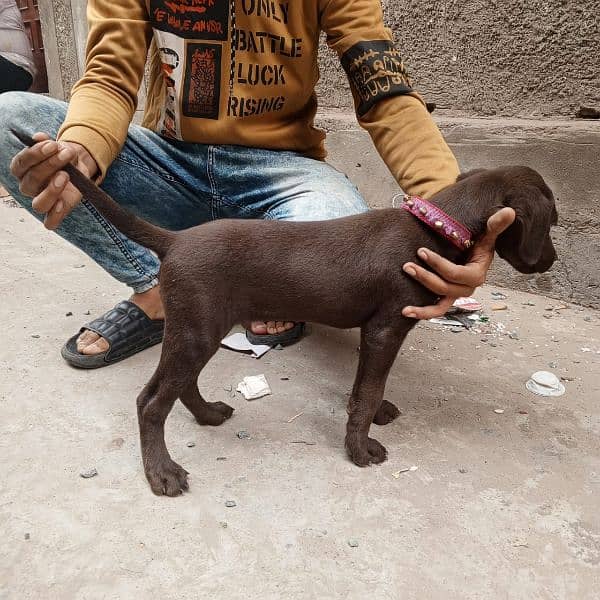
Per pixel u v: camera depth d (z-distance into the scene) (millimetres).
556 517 1637
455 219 1727
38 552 1500
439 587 1422
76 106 1991
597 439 1968
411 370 2379
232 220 1737
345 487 1740
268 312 1758
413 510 1653
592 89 2916
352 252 1706
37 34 6340
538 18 2963
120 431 1970
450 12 3229
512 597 1401
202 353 1682
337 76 3848
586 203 2857
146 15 2207
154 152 2451
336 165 3805
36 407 2084
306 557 1499
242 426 2018
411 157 2043
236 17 2180
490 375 2352
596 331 2723
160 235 1662
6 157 2236
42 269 3326
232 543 1537
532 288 3135
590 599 1401
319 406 2139
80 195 1820
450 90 3361
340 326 1825
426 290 1735
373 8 2223
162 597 1383
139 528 1579
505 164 3053
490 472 1809
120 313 2406
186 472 1747
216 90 2287
